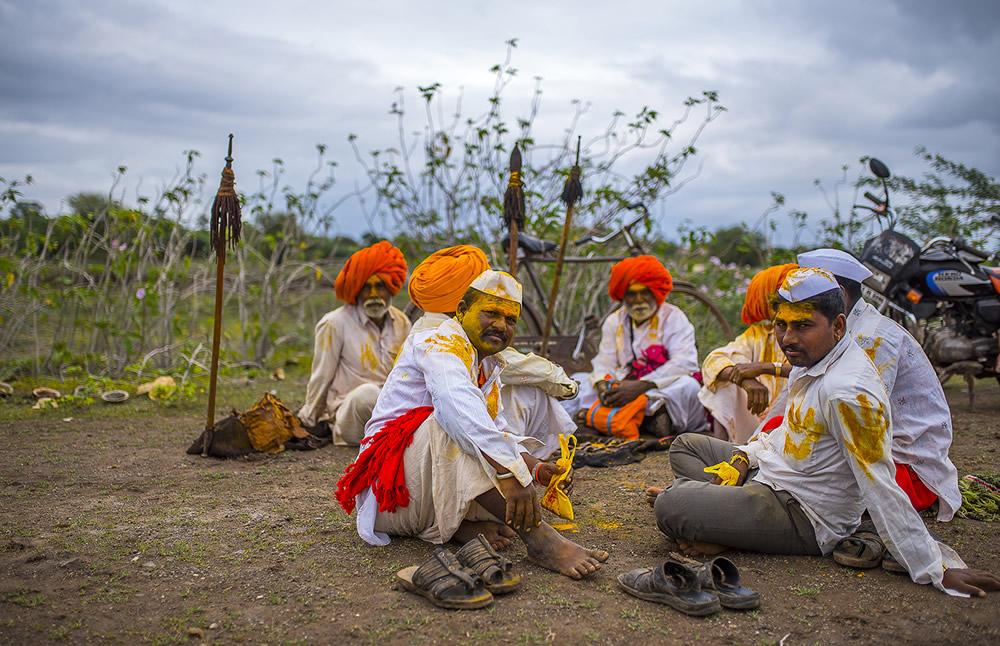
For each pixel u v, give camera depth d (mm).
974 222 7523
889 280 5691
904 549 2648
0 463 4348
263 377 7746
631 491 3938
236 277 8664
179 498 3740
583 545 3146
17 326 7379
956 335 5586
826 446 2814
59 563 2900
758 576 2781
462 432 2770
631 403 5043
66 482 3986
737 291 8398
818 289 2746
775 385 4559
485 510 3021
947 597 2582
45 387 6641
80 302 7398
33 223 7855
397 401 3137
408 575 2680
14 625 2412
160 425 5434
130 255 7469
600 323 6746
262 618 2477
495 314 2998
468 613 2504
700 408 5184
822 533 2861
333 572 2836
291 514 3498
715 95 7375
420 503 2953
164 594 2646
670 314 5336
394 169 7855
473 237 7922
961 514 3379
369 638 2348
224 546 3092
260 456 4574
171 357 7719
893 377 3033
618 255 7789
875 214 5973
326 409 5125
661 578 2566
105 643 2314
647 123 7578
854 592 2639
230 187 4023
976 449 4531
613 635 2373
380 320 5195
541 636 2359
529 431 4109
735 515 2867
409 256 8188
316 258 9250
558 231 7816
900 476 3047
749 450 3141
